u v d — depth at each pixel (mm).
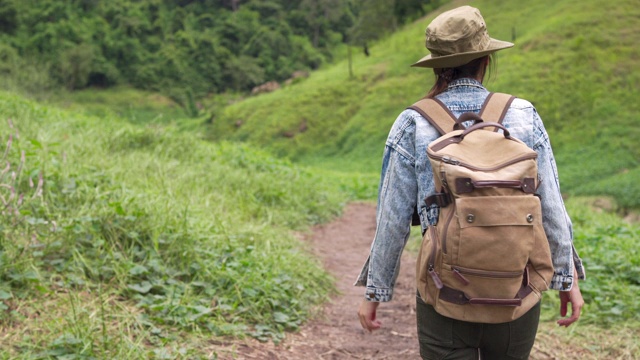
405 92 53781
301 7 117188
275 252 5402
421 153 1994
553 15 54531
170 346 3371
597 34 46656
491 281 1797
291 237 6680
